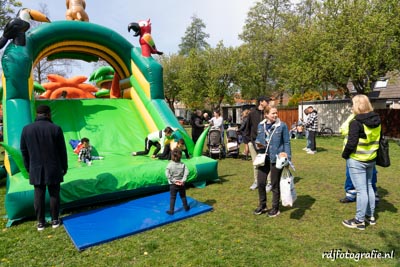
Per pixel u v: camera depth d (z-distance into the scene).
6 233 4.10
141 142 8.04
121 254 3.43
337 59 15.47
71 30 8.15
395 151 11.08
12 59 6.43
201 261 3.22
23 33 6.84
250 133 6.19
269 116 4.38
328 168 8.12
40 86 14.40
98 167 5.60
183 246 3.59
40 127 4.09
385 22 14.31
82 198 4.92
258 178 4.59
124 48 9.07
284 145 4.27
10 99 6.36
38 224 4.20
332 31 16.14
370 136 3.86
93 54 10.00
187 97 32.66
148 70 8.41
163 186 5.81
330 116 20.00
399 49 14.41
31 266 3.21
